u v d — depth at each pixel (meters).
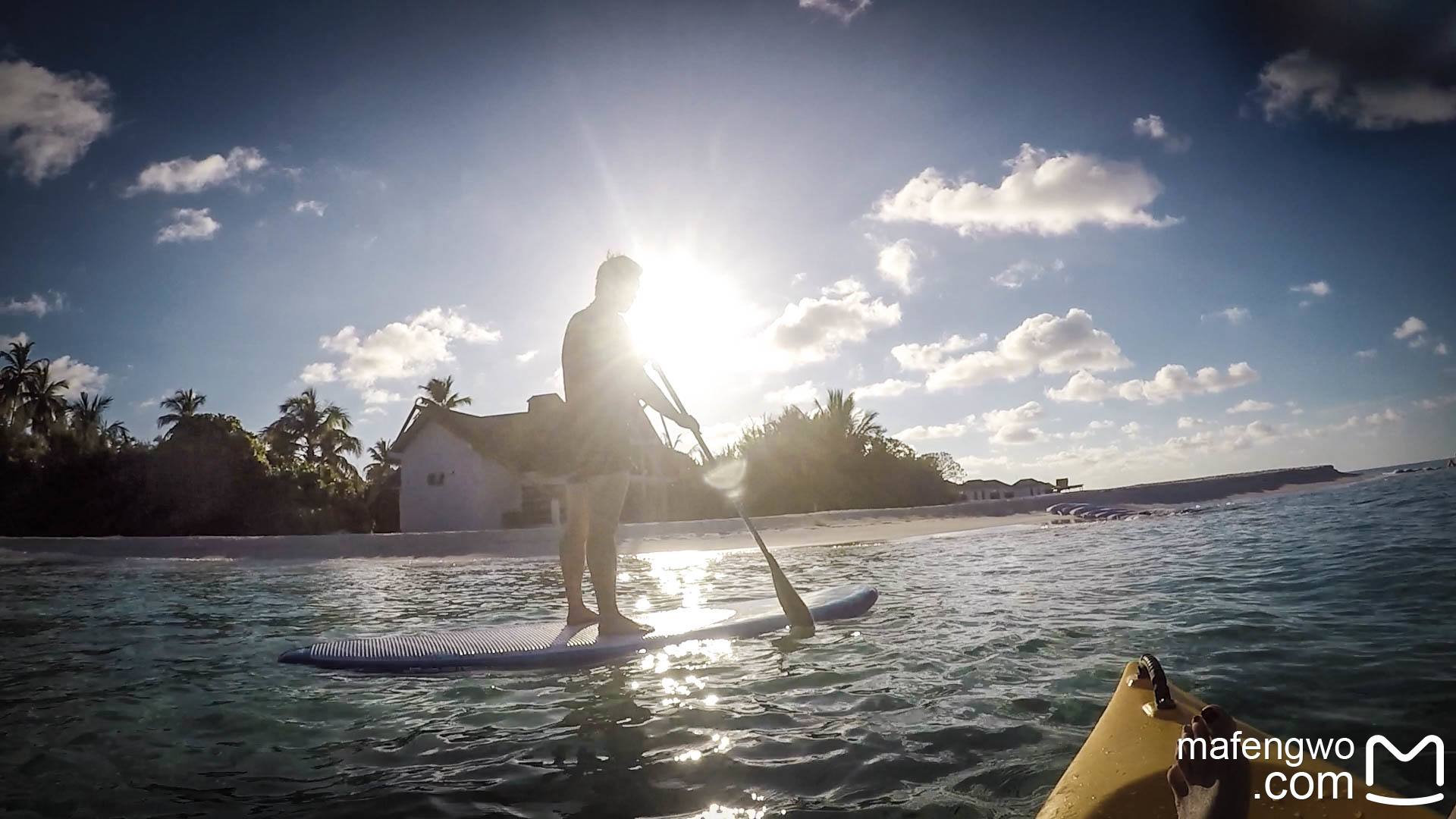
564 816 2.24
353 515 32.06
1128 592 5.89
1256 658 3.60
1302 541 8.56
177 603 7.68
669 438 5.61
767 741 2.80
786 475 29.50
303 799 2.41
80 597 8.29
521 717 3.23
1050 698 3.17
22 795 2.46
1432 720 2.68
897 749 2.66
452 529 29.89
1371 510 12.09
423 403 30.41
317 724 3.19
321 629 5.81
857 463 29.95
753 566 10.57
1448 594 4.91
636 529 17.88
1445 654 3.48
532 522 29.98
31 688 3.84
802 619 4.98
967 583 7.05
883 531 17.30
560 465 5.01
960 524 18.23
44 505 26.69
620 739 2.91
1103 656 3.83
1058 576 7.21
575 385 4.91
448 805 2.33
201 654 4.71
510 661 4.24
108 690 3.78
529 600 7.49
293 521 28.19
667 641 4.59
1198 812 1.60
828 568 9.61
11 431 30.62
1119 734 2.11
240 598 8.08
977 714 3.00
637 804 2.31
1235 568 6.84
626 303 5.05
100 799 2.43
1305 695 3.02
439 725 3.15
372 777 2.59
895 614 5.46
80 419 42.75
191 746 2.93
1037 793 2.26
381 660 4.29
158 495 26.97
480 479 29.61
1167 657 3.73
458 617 6.36
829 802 2.26
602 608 4.80
